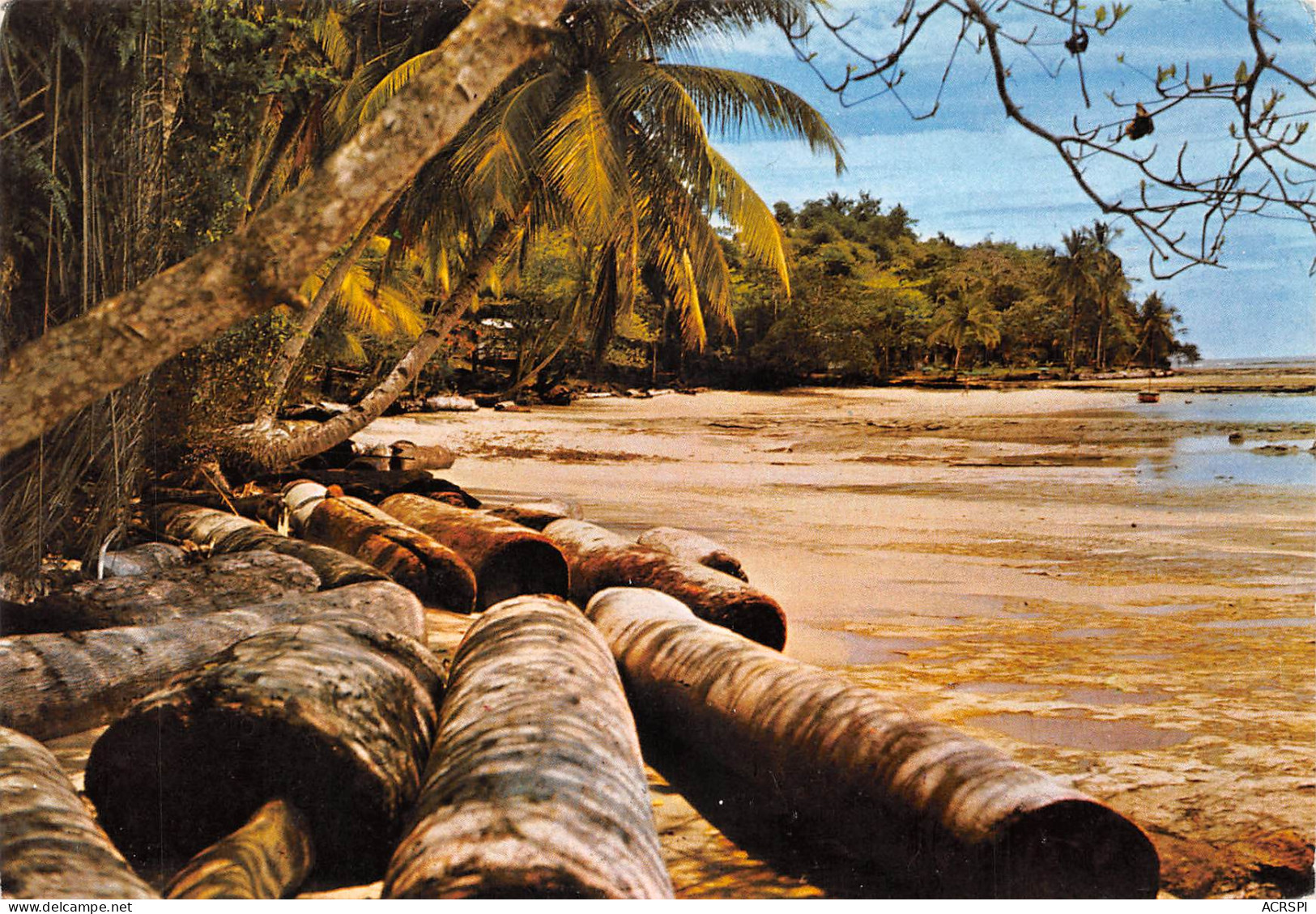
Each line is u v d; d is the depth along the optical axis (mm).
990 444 30828
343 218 2342
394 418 38000
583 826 2746
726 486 20547
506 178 14648
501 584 8492
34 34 5863
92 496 7074
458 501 12789
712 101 16328
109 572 7164
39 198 6051
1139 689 6125
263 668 3771
